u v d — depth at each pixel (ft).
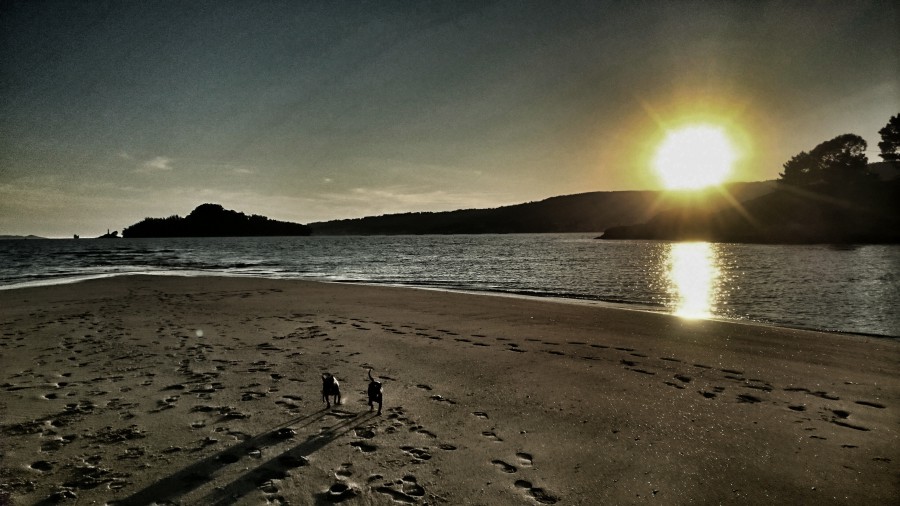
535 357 30.48
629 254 199.31
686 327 41.04
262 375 26.07
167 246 394.73
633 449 17.24
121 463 15.69
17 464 15.56
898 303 60.18
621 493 14.23
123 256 219.00
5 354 30.86
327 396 21.01
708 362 29.71
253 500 13.51
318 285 78.23
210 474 14.97
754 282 86.69
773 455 16.85
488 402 22.00
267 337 36.45
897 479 15.12
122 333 37.96
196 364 28.35
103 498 13.52
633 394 23.36
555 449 17.16
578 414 20.62
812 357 31.12
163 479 14.62
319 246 370.12
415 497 13.87
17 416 19.84
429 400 22.21
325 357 30.19
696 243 326.65
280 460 16.01
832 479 15.16
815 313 53.11
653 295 69.56
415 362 29.09
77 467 15.38
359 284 81.41
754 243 306.14
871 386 25.03
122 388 23.65
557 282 89.97
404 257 194.18
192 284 79.71
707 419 20.17
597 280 93.50
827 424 19.74
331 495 13.87
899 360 30.40
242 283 81.51
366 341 35.01
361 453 16.63
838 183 331.36
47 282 86.94
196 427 18.74
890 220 272.31
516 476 15.19
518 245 331.16
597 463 16.14
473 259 174.19
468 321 43.80
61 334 37.55
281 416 19.99
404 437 18.03
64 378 25.38
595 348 33.14
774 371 27.78
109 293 66.64
